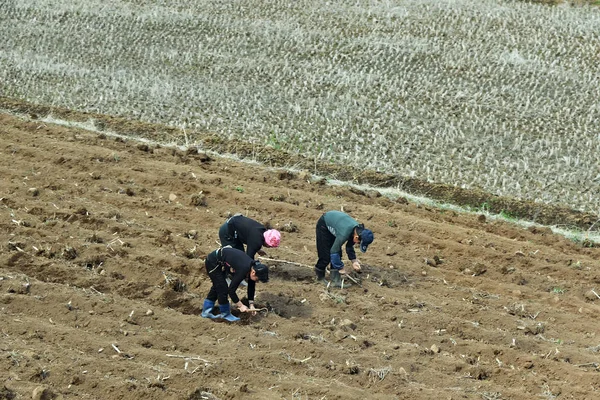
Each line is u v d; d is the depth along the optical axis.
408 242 12.80
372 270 11.66
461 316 10.58
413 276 11.64
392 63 20.97
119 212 12.62
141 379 8.47
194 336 9.55
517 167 15.94
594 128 17.72
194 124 17.47
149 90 19.16
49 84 19.50
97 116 17.69
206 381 8.58
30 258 10.86
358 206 13.88
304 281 11.21
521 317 10.67
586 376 9.16
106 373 8.55
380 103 18.69
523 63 20.98
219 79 20.03
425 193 15.16
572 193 15.09
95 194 13.32
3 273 10.46
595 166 16.03
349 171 15.66
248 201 13.59
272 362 9.04
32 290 10.12
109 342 9.16
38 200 12.88
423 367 9.25
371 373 8.92
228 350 9.23
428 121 17.91
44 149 15.16
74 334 9.23
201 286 10.66
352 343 9.60
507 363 9.53
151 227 12.38
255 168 15.52
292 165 15.88
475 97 19.11
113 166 14.62
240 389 8.38
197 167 15.18
